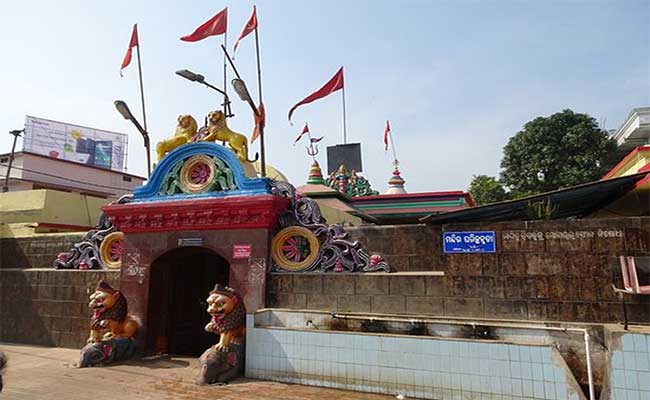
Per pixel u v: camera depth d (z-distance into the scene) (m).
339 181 22.11
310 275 9.16
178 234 10.47
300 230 9.54
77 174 26.80
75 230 16.98
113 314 9.99
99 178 28.06
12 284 12.66
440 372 6.99
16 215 17.05
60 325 11.65
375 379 7.39
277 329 8.28
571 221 7.34
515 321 7.30
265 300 9.34
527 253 7.51
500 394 6.57
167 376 8.63
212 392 7.48
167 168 10.96
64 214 17.39
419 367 7.14
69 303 11.66
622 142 26.75
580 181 27.36
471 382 6.78
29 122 35.09
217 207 9.84
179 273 11.81
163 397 7.23
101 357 9.55
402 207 18.25
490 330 7.24
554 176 28.69
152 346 10.59
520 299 7.43
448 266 8.02
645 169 9.80
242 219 9.74
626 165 12.46
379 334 7.50
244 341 8.61
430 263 8.79
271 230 9.81
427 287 8.15
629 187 7.80
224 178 10.35
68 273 11.85
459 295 7.86
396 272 8.85
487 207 7.97
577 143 27.80
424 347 7.16
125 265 10.95
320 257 9.29
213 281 13.05
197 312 12.42
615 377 6.00
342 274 8.91
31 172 24.50
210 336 12.73
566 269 7.24
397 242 9.10
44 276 12.19
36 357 10.35
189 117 11.81
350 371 7.58
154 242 10.71
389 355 7.36
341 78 14.99
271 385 7.84
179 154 10.90
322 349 7.84
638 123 24.88
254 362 8.37
